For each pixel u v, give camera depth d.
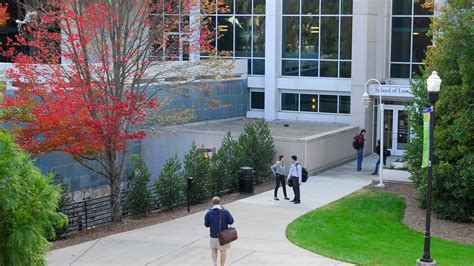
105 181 28.91
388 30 36.03
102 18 21.03
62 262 16.88
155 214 23.09
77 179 27.64
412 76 35.78
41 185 11.84
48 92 23.56
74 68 21.05
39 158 25.16
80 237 19.91
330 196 24.95
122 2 21.42
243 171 25.30
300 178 23.64
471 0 21.92
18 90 21.50
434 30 24.02
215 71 32.28
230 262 16.47
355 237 19.27
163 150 31.59
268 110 38.50
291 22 37.81
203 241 18.61
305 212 22.23
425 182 22.19
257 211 22.34
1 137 11.36
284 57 38.31
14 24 38.91
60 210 20.81
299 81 37.81
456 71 22.02
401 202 23.92
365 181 28.22
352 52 35.69
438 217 22.12
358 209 22.77
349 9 36.03
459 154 21.61
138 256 17.28
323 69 37.25
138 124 26.12
